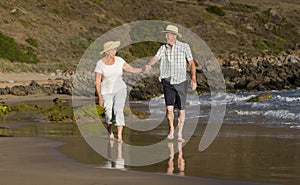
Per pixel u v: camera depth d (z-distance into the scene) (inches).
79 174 432.5
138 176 423.5
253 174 432.8
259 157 516.1
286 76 2039.9
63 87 1787.6
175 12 4067.4
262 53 3516.2
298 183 400.2
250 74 2180.1
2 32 2881.4
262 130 740.0
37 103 1459.2
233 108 1112.8
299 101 1206.9
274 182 403.2
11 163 482.3
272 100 1259.8
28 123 884.0
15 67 2449.6
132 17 3880.4
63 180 410.3
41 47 2910.9
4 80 2122.3
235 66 2615.7
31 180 410.9
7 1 3329.2
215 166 470.0
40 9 3452.3
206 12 4192.9
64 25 3339.1
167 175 427.5
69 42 3095.5
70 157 515.2
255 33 4033.0
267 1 5324.8
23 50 2765.7
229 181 405.7
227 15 4242.1
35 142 620.1
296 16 4594.0
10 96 1706.4
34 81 2073.1
